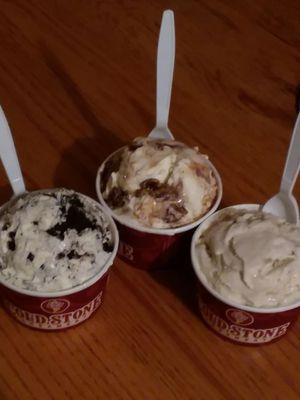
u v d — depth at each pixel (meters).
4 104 0.95
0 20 1.07
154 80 1.00
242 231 0.70
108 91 0.98
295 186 0.86
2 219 0.70
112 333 0.73
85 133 0.92
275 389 0.70
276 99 0.97
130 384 0.69
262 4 1.11
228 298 0.67
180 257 0.79
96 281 0.68
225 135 0.93
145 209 0.72
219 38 1.06
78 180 0.87
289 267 0.67
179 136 0.92
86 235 0.69
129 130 0.93
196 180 0.73
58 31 1.05
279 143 0.92
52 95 0.97
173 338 0.73
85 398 0.68
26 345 0.72
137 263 0.78
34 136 0.92
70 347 0.72
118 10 1.09
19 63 1.00
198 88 0.98
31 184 0.86
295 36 1.07
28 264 0.66
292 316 0.69
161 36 0.74
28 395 0.68
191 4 1.11
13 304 0.70
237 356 0.72
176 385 0.69
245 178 0.88
